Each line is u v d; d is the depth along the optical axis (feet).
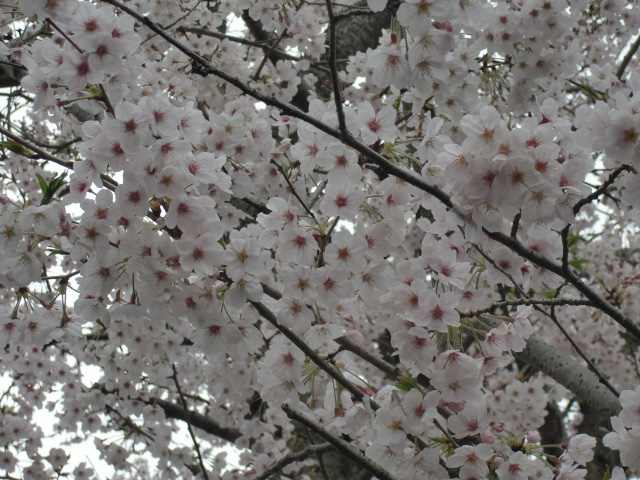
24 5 5.63
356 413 6.06
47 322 6.15
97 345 8.20
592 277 12.14
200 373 10.80
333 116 5.84
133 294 5.85
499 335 6.00
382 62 5.78
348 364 6.65
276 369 5.98
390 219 5.89
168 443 8.87
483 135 5.62
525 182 5.59
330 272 5.85
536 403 9.22
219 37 7.84
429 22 5.61
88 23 5.67
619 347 11.64
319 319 6.01
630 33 8.26
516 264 6.08
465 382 5.84
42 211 5.74
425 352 5.85
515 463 5.90
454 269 6.01
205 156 5.83
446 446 5.93
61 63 5.79
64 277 5.89
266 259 5.98
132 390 8.30
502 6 6.44
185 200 5.72
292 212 5.91
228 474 8.14
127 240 5.72
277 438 9.33
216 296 5.85
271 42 9.01
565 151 5.78
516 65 6.63
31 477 8.54
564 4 6.43
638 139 5.51
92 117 6.81
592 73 7.93
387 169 5.75
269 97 5.71
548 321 11.06
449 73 6.12
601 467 9.86
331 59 5.61
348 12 5.60
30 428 8.87
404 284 5.90
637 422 5.79
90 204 5.72
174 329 8.10
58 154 10.55
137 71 5.97
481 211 5.68
